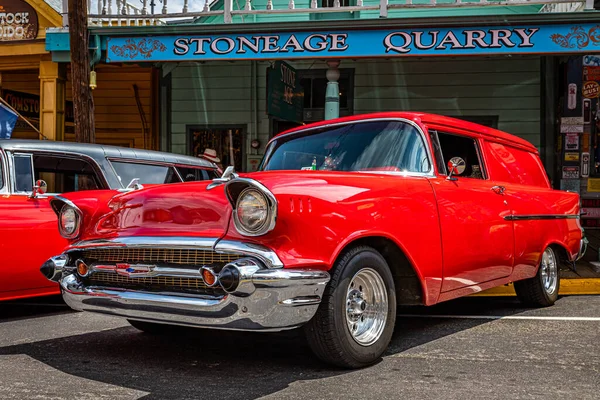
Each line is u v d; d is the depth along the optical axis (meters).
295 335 4.54
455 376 3.40
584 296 6.46
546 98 11.45
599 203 11.73
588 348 4.07
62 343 4.31
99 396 3.07
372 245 3.79
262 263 3.04
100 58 9.90
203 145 12.59
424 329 4.76
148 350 4.09
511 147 5.44
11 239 5.23
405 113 4.38
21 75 13.37
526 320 5.11
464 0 11.23
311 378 3.37
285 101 10.26
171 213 3.37
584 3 9.34
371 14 11.62
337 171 3.96
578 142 11.50
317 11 9.28
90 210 3.79
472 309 5.70
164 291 3.35
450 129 4.57
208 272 3.12
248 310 3.03
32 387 3.23
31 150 5.53
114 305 3.50
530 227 5.22
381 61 11.81
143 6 10.30
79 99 8.41
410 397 3.03
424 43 8.93
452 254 4.17
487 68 11.57
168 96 12.65
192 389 3.18
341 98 12.00
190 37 9.55
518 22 8.63
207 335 4.56
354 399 3.00
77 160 5.90
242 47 9.43
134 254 3.47
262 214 3.04
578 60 11.34
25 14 11.15
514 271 5.03
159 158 6.73
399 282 4.02
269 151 4.83
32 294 5.48
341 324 3.36
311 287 3.13
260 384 3.27
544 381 3.30
